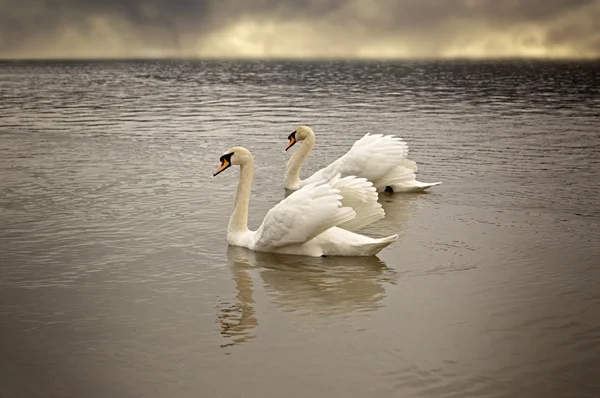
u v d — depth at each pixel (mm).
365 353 8430
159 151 22453
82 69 82438
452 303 9969
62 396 7527
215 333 9023
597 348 8539
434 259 11914
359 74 70688
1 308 9789
